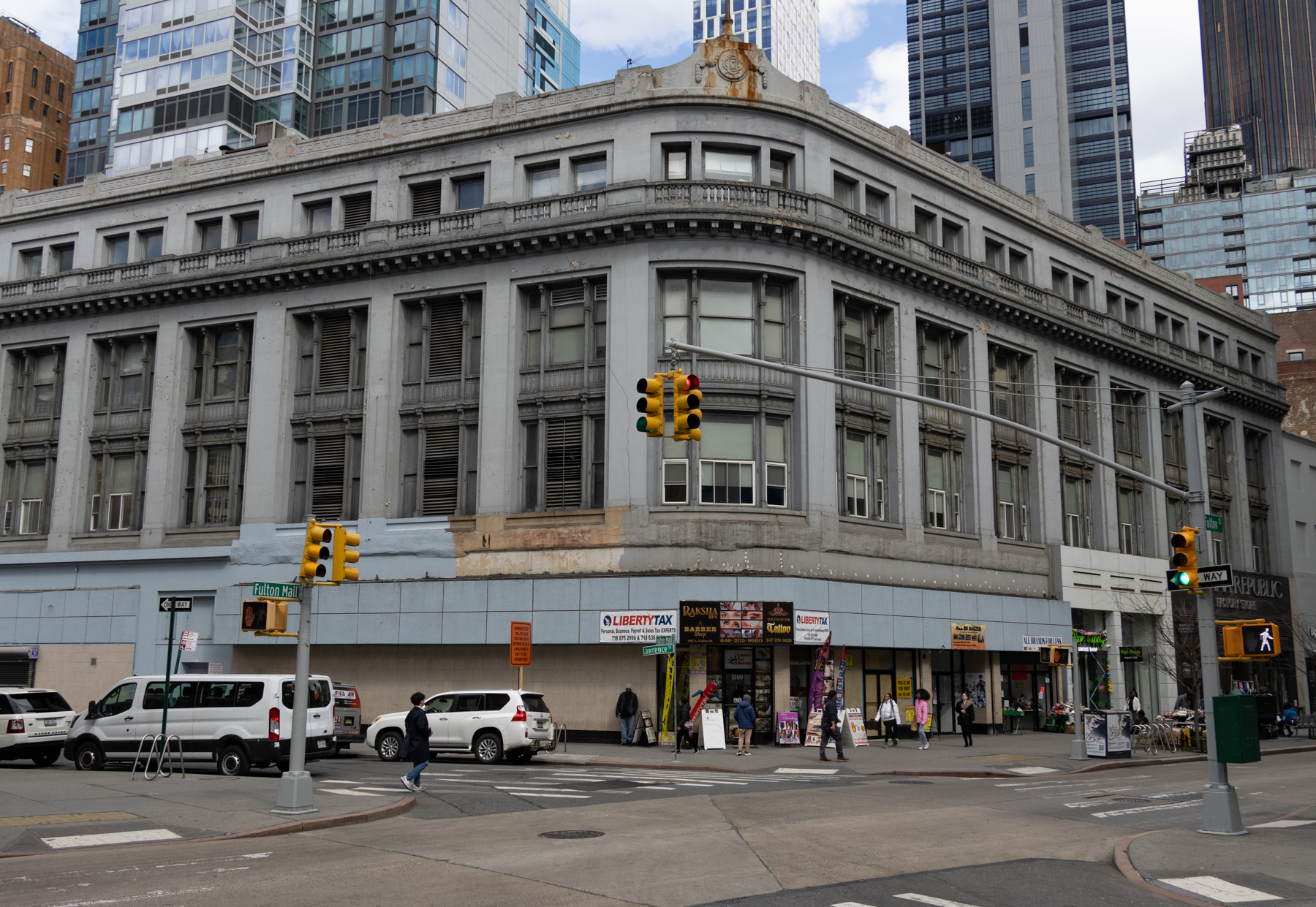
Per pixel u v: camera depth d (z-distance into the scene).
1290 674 59.00
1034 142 138.38
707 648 34.72
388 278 40.00
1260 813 18.92
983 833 16.25
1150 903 11.57
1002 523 44.78
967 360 43.56
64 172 121.12
